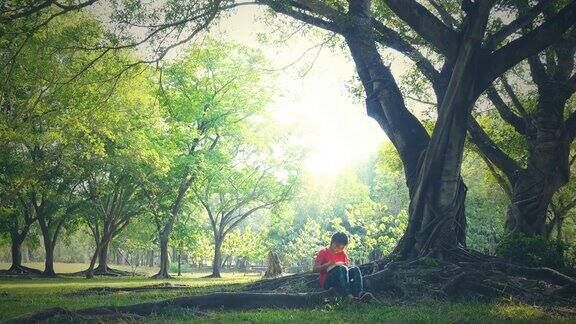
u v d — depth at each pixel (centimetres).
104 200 4312
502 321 722
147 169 3803
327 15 1552
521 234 1602
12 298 1380
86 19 2305
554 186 1956
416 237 1391
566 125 1970
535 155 1978
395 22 2122
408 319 746
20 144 3250
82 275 4434
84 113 2769
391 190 6412
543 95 1959
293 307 959
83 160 3253
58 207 3975
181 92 4053
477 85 1355
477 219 5122
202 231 5109
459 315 793
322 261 1030
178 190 4234
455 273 1170
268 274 3141
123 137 3225
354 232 6725
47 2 1487
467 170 4528
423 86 2033
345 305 935
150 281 3166
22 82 2597
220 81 4275
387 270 1180
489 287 1117
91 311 818
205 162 4191
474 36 1274
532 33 1311
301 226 7525
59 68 2512
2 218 3466
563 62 1975
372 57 1575
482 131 2231
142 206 4206
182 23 1502
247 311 911
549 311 892
